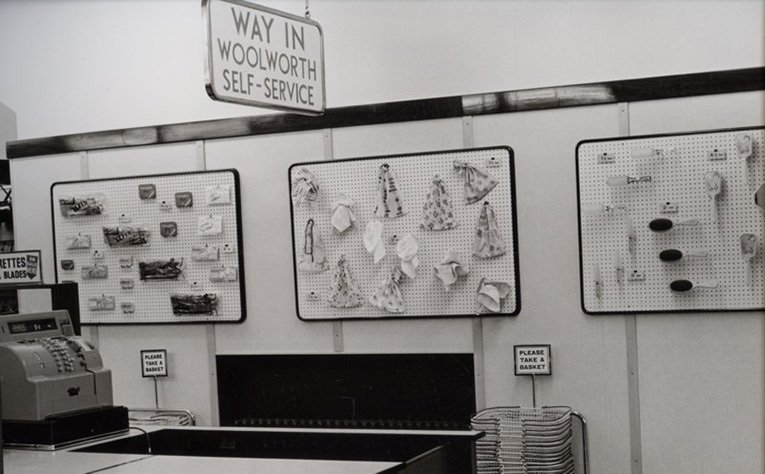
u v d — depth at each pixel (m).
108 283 6.03
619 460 4.95
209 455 4.06
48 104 6.23
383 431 3.84
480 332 5.18
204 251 5.74
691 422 4.84
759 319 4.71
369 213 5.35
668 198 4.80
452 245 5.19
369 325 5.42
